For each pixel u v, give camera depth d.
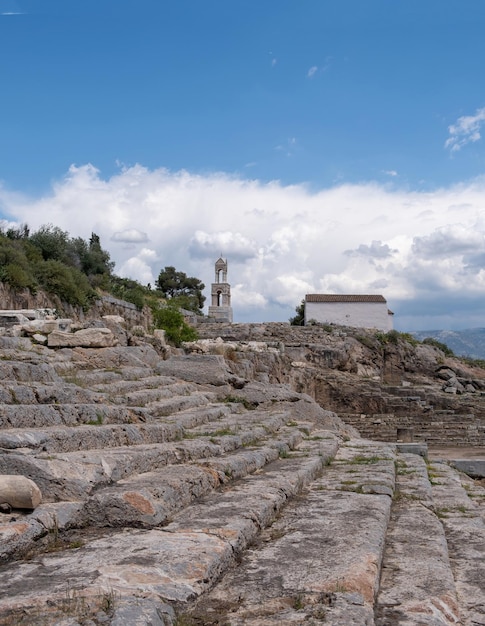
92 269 50.16
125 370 17.09
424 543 7.66
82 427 9.63
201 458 10.48
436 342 73.81
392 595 5.76
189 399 16.64
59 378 13.51
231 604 5.09
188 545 6.03
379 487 10.59
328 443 15.66
